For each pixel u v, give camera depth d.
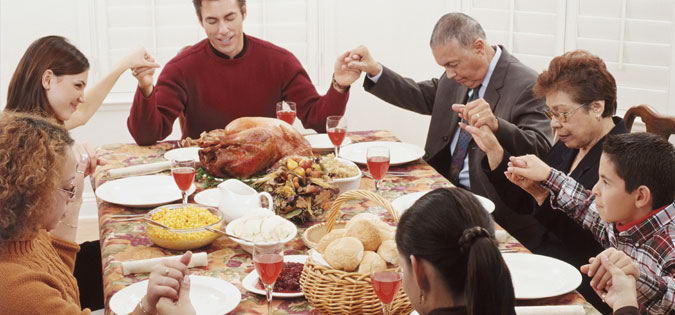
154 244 1.94
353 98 4.52
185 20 4.20
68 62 2.41
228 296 1.63
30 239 1.46
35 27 3.99
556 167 2.40
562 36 3.83
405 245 1.21
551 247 2.35
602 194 1.79
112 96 4.16
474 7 4.14
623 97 3.69
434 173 2.56
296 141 2.35
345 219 2.09
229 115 3.16
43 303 1.39
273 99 3.19
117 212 2.19
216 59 3.09
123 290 1.65
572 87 2.13
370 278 1.51
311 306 1.61
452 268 1.17
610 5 3.65
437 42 2.74
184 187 2.12
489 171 2.30
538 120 2.62
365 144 2.85
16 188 1.36
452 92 3.01
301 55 4.43
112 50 4.12
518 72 2.75
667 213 1.73
